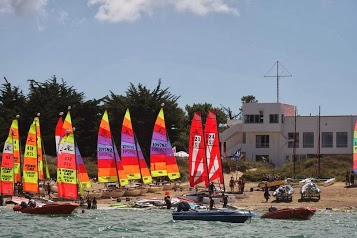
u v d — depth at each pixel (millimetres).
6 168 86312
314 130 127312
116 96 134500
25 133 127562
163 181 107500
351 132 125562
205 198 83938
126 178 97312
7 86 132875
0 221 71938
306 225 70375
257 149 130000
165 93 135500
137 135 132250
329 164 115000
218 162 82625
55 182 101375
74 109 132000
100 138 95188
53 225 69250
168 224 70250
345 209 84000
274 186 97312
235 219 71250
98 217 76062
